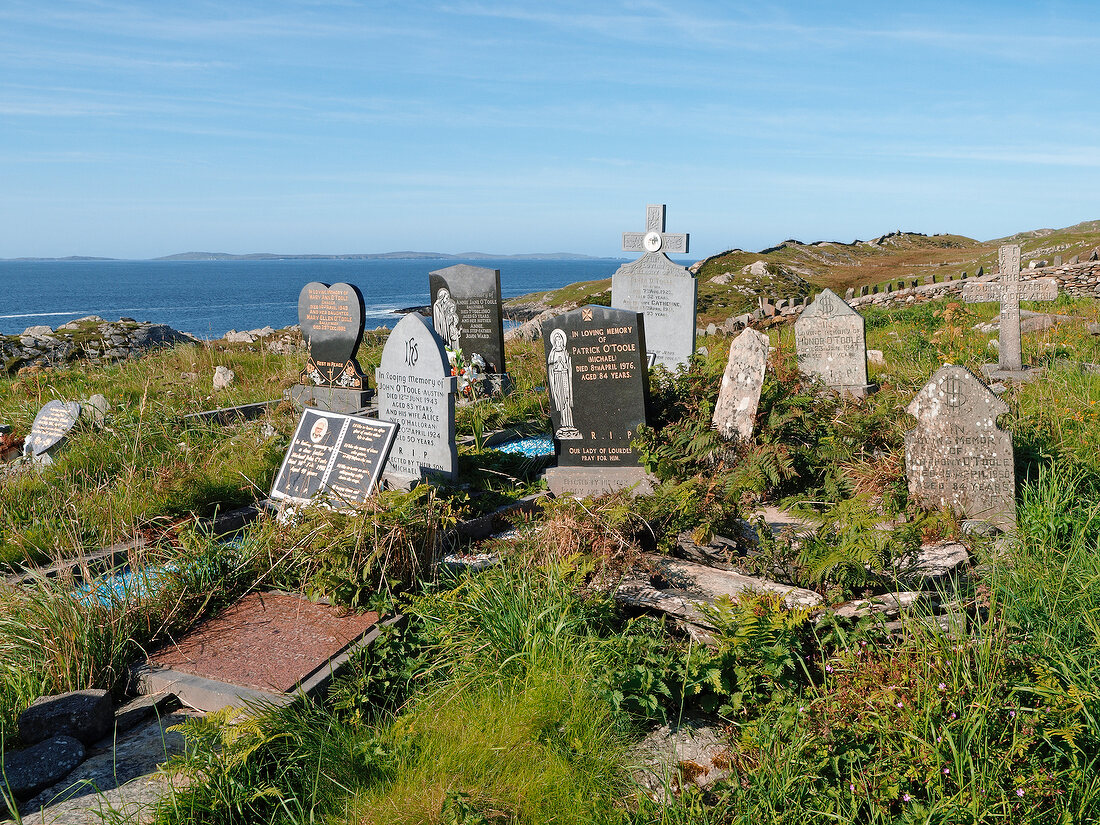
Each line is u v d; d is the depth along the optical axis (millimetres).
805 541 5500
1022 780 3129
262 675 4418
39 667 4531
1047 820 3062
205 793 3354
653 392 8414
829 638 4281
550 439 10000
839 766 3451
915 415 6477
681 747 3830
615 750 3670
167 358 16297
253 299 152250
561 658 4184
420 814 3273
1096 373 10547
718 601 4625
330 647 4684
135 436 8805
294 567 5578
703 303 44625
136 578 5199
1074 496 5973
